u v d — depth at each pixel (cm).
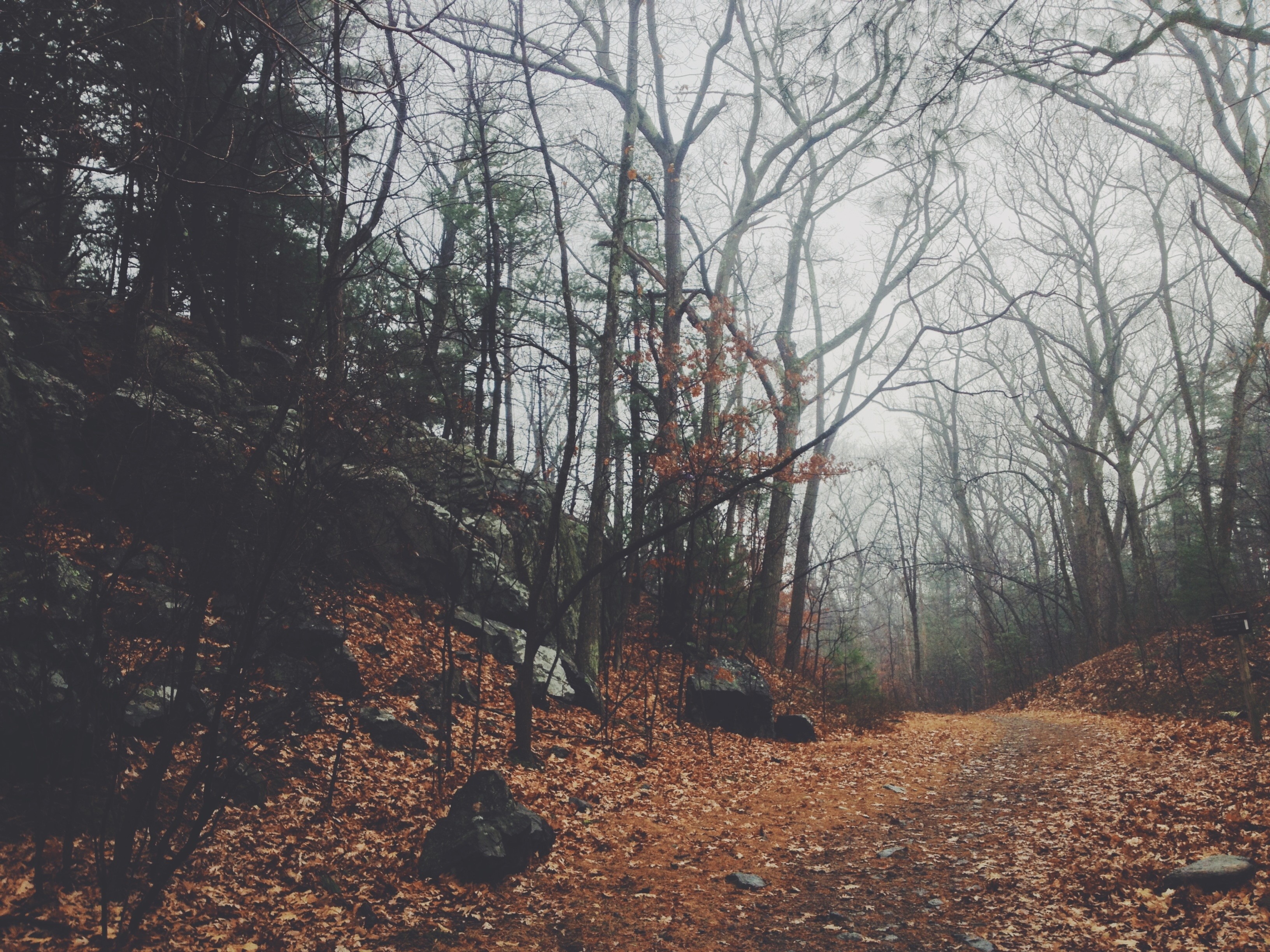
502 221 1638
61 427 927
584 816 813
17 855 480
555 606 1582
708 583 1731
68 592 635
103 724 540
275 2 1028
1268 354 2398
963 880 637
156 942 440
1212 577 2292
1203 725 1432
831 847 767
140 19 1217
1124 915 522
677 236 1984
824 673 2170
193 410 1037
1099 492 2936
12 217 1128
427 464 1417
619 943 520
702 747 1325
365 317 934
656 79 1914
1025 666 3709
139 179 1081
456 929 524
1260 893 505
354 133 577
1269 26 1317
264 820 639
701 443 1652
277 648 879
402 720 948
